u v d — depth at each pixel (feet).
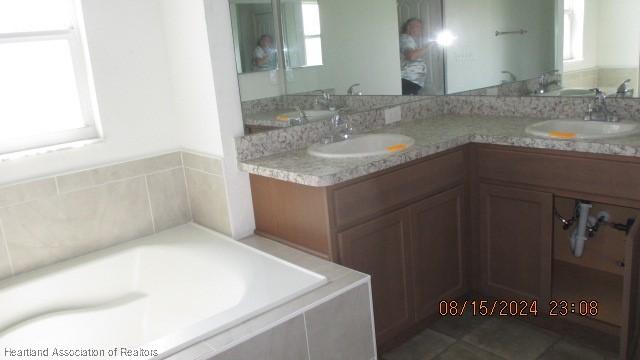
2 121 7.23
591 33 8.16
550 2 8.55
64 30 7.51
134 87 8.06
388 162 7.02
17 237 7.23
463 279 8.79
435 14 9.80
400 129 9.14
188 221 8.89
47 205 7.43
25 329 6.74
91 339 6.83
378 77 9.32
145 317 7.28
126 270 7.75
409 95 9.83
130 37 7.93
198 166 8.29
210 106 7.68
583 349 7.63
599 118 8.20
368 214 7.06
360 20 8.91
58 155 7.48
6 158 7.07
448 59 10.11
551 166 7.47
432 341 8.12
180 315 7.20
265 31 7.88
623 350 6.37
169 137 8.54
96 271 7.50
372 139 8.62
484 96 9.78
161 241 8.05
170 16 7.95
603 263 8.16
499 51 9.30
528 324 8.38
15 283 7.01
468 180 8.57
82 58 7.71
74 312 7.14
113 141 7.96
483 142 8.16
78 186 7.66
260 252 7.24
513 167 7.95
